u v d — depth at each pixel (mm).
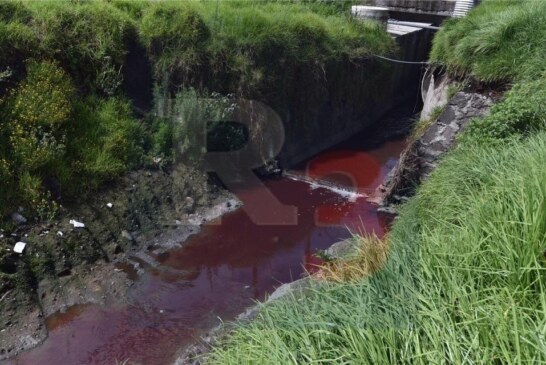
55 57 7816
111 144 7543
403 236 4832
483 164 5172
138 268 6527
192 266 6688
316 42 10227
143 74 8711
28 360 5094
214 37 8945
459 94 7688
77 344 5332
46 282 5988
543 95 6340
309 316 3398
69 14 8102
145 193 7504
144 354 5238
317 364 2928
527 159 4359
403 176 7984
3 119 6844
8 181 6453
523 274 2977
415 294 3152
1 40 7316
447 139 7676
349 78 10852
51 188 6812
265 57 9312
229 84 8961
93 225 6801
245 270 6672
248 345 3432
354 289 3590
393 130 11656
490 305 2854
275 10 10828
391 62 11836
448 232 4207
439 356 2623
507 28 7715
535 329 2543
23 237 6246
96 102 7891
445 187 5398
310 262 6816
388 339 2852
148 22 8656
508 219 3477
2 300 5578
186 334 5512
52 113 7121
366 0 13742
